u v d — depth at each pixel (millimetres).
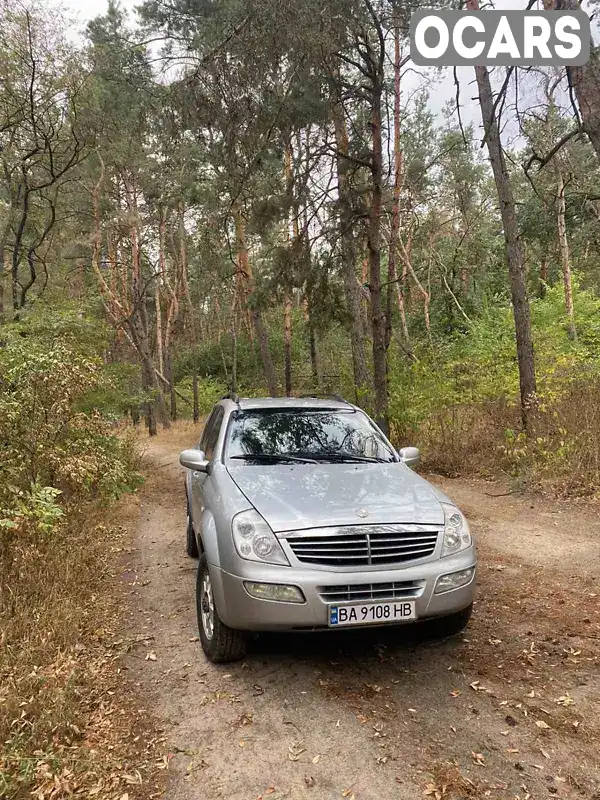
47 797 2590
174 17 16297
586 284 31141
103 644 4211
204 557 3963
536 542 6465
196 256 28672
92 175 23016
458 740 2920
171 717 3229
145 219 27047
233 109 9773
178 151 14211
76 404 8797
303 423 5227
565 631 4141
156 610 4902
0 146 13594
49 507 4746
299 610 3318
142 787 2658
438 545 3590
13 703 3180
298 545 3428
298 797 2559
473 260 32531
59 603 4648
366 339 17953
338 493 3861
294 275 12750
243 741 2977
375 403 12609
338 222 12109
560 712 3135
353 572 3375
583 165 13203
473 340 23016
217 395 37875
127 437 11320
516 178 25188
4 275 14391
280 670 3715
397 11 10781
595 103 5902
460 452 10938
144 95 14320
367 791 2580
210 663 3852
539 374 12953
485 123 10477
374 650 3949
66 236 23625
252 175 11453
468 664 3709
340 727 3068
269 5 8688
